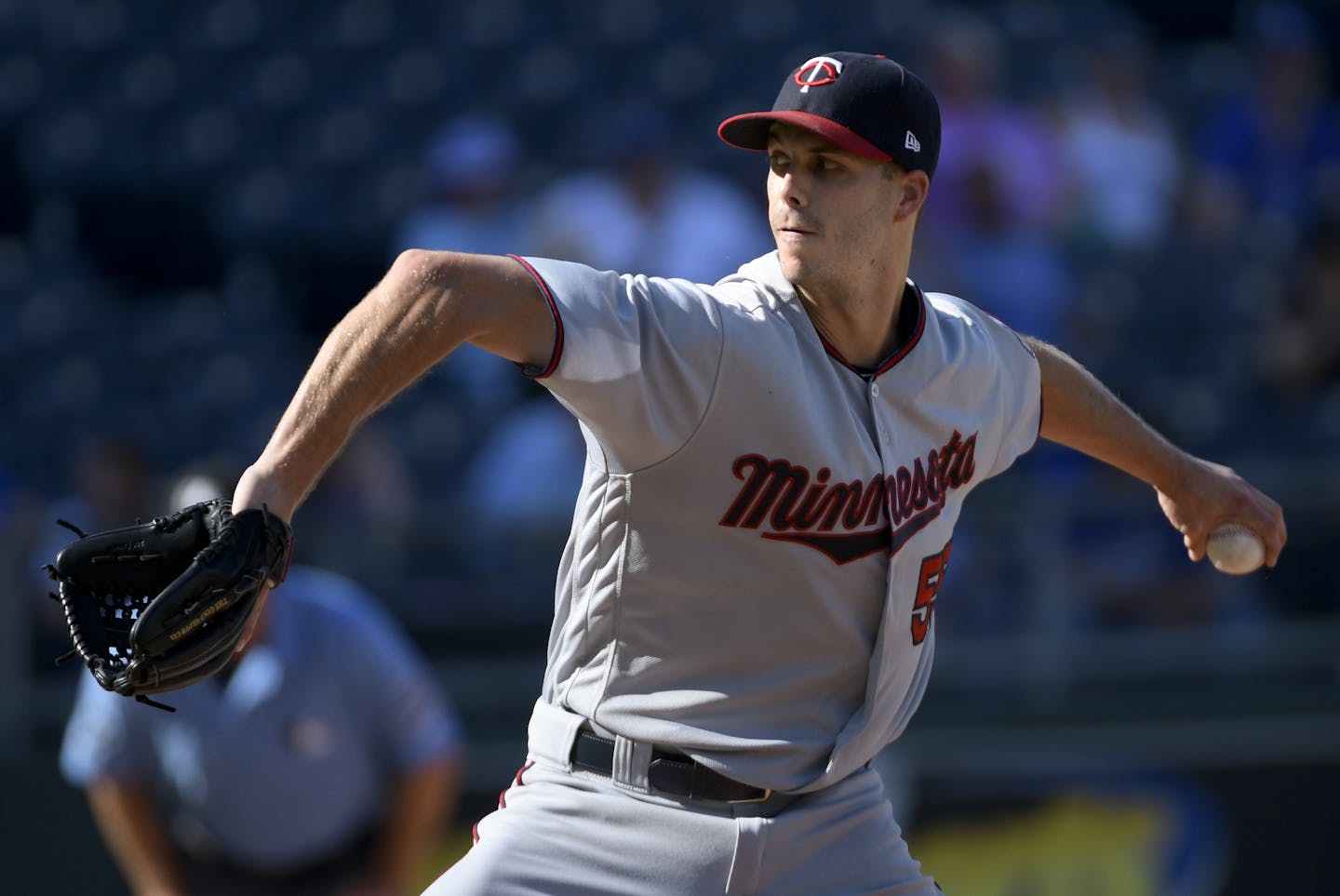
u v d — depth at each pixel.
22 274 36.94
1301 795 23.27
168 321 35.84
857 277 9.65
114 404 33.69
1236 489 11.65
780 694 9.81
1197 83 41.25
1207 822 23.05
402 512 22.64
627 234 28.67
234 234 38.72
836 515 9.58
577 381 8.85
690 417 9.18
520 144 39.19
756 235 31.14
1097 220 32.91
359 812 16.53
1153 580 23.62
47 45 42.28
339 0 42.69
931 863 22.58
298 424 8.41
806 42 41.41
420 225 31.39
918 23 41.97
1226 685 23.44
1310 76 36.38
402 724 16.41
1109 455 11.55
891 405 9.87
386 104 40.66
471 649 22.31
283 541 8.26
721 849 9.69
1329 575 23.72
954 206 29.80
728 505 9.39
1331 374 31.12
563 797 9.89
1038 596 23.41
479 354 29.95
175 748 16.09
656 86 40.47
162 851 16.38
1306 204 35.62
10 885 21.05
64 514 23.48
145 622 7.93
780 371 9.32
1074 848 22.84
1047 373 11.12
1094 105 33.97
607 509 9.56
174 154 40.28
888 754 22.72
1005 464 11.09
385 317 8.45
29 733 21.20
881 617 9.91
